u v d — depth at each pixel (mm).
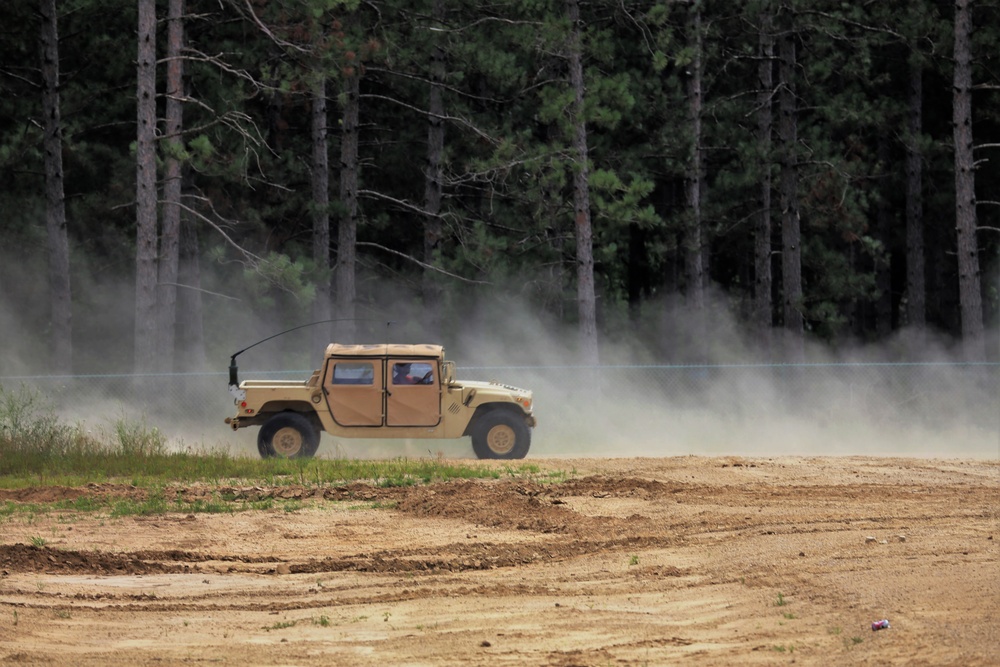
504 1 83312
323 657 24062
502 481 46312
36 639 25688
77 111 94125
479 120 92625
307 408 56250
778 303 121438
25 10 86875
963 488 45438
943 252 117438
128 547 35500
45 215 98062
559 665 22828
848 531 35469
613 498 43438
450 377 56562
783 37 92375
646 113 93938
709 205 98312
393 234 107250
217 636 26062
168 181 74500
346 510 41562
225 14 91812
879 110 96250
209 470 49531
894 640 22781
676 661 22891
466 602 28750
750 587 28828
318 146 88062
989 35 88812
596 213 89062
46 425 56156
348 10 79438
